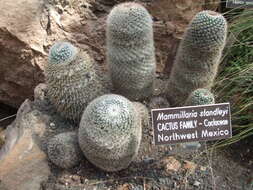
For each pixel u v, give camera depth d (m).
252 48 0.67
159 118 0.46
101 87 0.56
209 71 0.55
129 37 0.50
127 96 0.59
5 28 0.68
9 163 0.52
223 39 0.51
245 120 0.61
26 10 0.70
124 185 0.50
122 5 0.51
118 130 0.44
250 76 0.60
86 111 0.47
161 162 0.53
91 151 0.47
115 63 0.54
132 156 0.49
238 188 0.51
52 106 0.61
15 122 0.62
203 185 0.51
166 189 0.50
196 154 0.55
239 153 0.57
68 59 0.50
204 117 0.47
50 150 0.51
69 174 0.51
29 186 0.50
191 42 0.51
